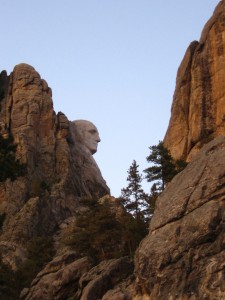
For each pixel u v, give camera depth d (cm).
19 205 11844
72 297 6266
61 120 14088
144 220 7700
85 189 13675
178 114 9050
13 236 10856
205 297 3884
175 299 4053
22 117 13562
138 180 8144
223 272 3888
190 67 9206
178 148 8794
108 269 5738
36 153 13262
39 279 6950
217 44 8906
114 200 9538
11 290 7775
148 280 4375
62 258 7044
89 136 16512
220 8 9144
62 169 13312
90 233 7569
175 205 4453
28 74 14138
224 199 4228
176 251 4231
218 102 8569
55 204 12075
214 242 4091
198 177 4469
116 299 5025
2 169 6700
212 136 8419
